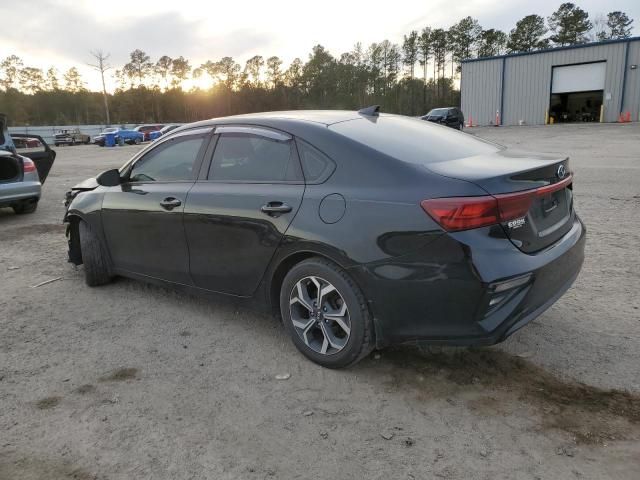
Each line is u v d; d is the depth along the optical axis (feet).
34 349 11.83
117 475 7.65
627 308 13.04
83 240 15.57
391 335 9.53
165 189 13.04
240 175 11.68
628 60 119.96
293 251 10.33
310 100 333.42
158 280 13.91
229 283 11.95
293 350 11.48
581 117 133.49
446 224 8.54
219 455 8.05
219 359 11.18
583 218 23.08
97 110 342.64
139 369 10.82
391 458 7.89
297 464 7.82
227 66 347.77
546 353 10.91
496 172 8.98
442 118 102.68
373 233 9.20
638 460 7.66
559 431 8.39
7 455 8.14
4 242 22.59
